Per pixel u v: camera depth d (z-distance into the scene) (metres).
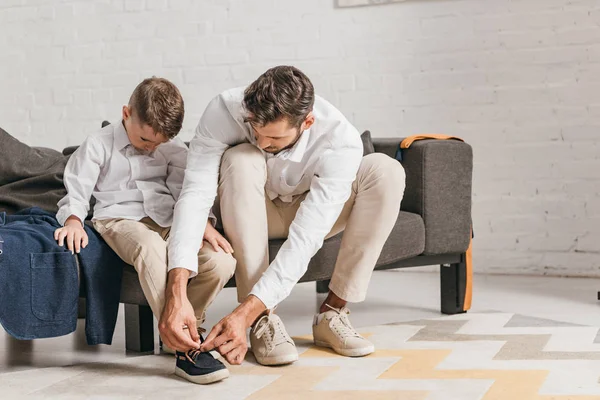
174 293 1.83
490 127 3.76
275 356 1.94
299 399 1.67
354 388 1.75
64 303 1.93
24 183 2.47
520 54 3.71
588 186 3.63
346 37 3.95
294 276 1.90
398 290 3.32
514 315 2.64
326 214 1.95
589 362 1.96
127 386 1.80
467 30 3.78
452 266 2.74
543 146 3.69
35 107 4.38
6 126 4.43
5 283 1.86
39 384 1.83
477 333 2.34
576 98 3.64
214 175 2.00
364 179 2.08
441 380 1.81
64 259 1.94
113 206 2.12
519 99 3.72
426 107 3.86
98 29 4.27
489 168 3.78
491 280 3.56
